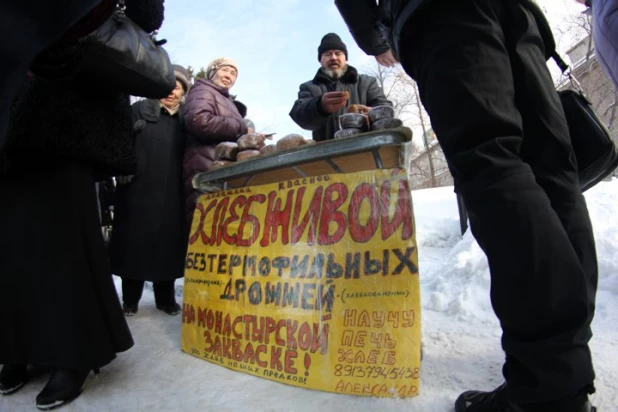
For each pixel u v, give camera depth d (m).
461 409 1.16
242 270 1.79
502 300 0.94
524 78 1.06
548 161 1.07
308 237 1.63
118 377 1.65
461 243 3.39
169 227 2.52
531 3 1.11
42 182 1.51
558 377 0.88
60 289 1.46
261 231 1.78
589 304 0.92
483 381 1.36
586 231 1.06
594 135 1.17
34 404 1.47
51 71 1.27
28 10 0.94
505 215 0.93
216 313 1.82
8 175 1.50
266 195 1.82
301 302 1.58
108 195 3.02
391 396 1.34
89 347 1.48
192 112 2.50
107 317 1.58
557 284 0.89
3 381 1.55
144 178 2.49
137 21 1.53
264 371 1.60
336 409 1.30
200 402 1.41
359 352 1.42
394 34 1.18
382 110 1.70
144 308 2.76
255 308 1.69
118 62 1.36
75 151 1.52
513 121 0.98
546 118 1.06
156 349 1.96
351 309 1.47
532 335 0.92
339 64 2.70
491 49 1.01
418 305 1.38
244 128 2.73
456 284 2.61
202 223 2.02
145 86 1.48
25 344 1.42
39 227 1.48
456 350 1.65
